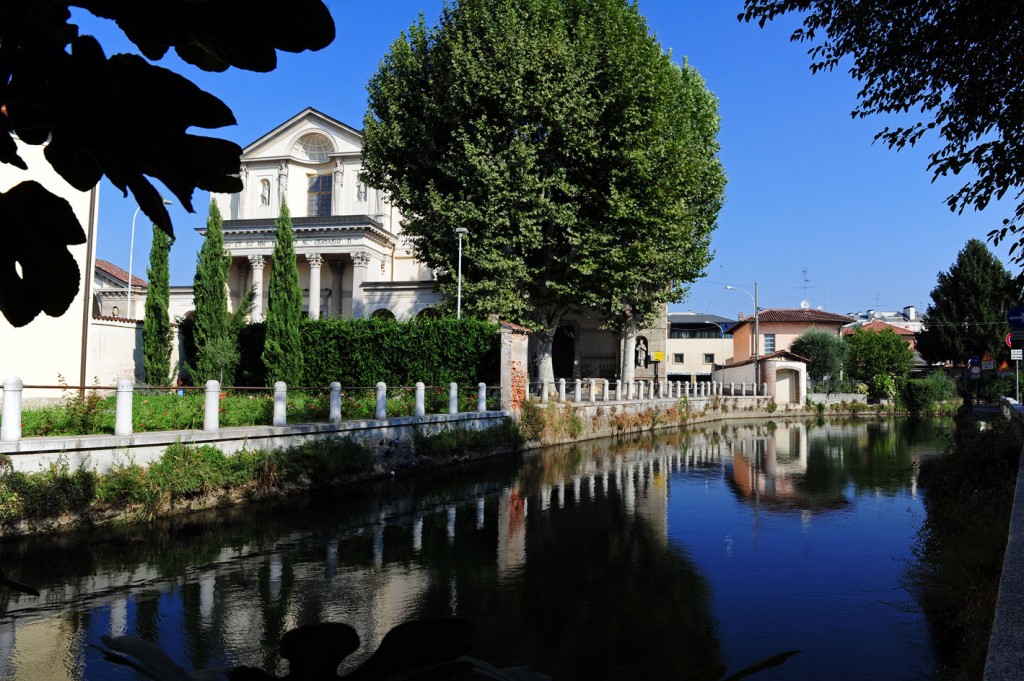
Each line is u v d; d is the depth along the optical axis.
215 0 0.55
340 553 7.71
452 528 9.11
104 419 10.42
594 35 21.53
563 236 22.16
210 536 8.37
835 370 48.25
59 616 5.55
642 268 23.28
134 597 6.05
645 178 21.39
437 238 22.00
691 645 5.09
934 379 45.09
